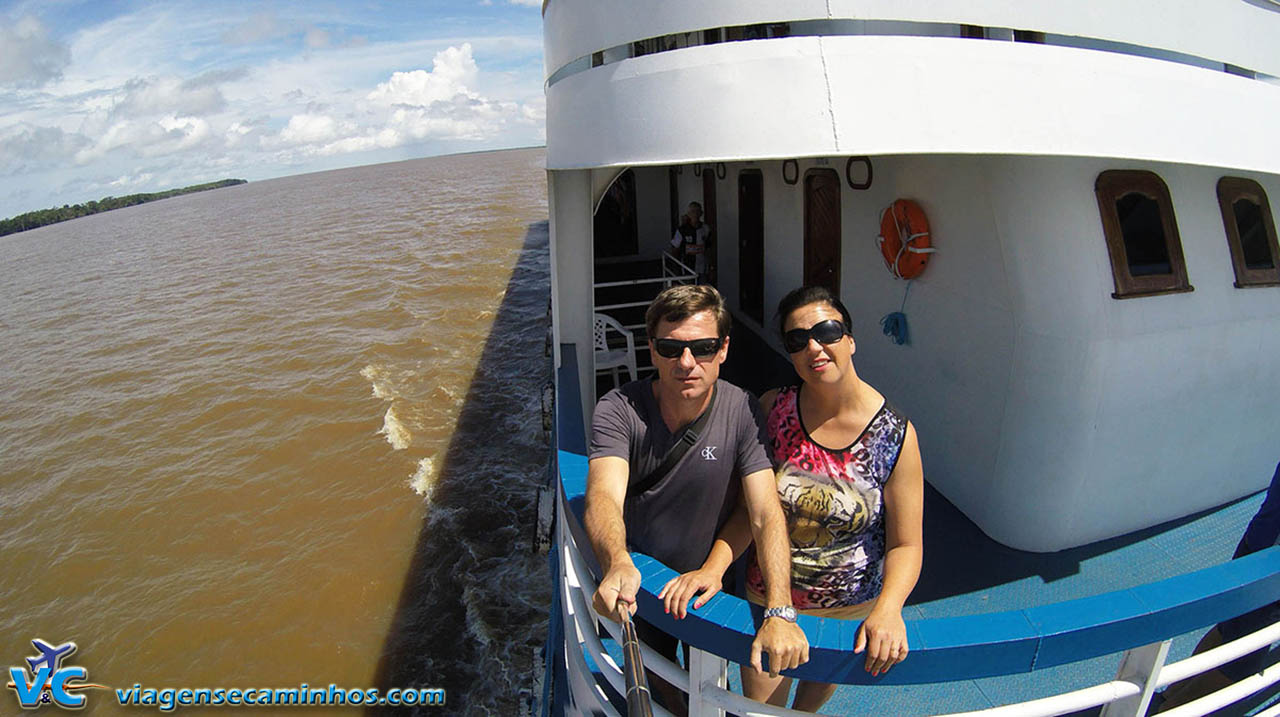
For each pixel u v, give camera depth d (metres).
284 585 10.26
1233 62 3.10
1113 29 2.72
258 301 26.30
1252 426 4.10
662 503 2.03
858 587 2.17
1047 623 1.81
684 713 2.62
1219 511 4.17
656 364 1.92
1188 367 3.72
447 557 10.45
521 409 15.14
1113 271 3.46
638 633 2.29
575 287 5.28
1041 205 3.39
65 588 10.95
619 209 13.91
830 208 5.69
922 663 1.77
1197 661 1.99
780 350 7.38
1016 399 3.72
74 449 15.66
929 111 2.50
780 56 2.54
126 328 25.03
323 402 16.50
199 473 13.88
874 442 1.99
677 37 2.76
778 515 1.90
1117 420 3.65
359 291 26.08
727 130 2.60
